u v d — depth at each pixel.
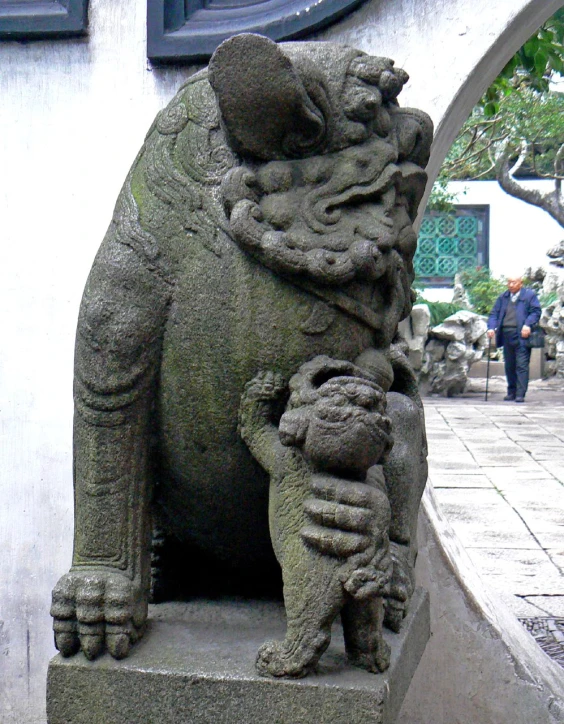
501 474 5.38
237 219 1.07
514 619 2.19
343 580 1.01
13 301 1.85
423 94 1.78
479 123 9.58
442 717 1.88
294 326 1.10
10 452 1.85
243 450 1.16
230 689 1.05
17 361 1.85
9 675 1.86
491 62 1.83
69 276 1.84
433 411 8.90
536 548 3.73
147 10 1.76
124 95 1.82
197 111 1.17
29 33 1.80
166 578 1.34
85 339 1.16
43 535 1.85
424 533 1.90
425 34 1.78
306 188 1.11
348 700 1.01
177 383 1.15
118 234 1.17
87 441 1.17
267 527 1.24
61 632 1.13
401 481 1.21
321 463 1.04
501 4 1.76
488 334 10.02
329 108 1.10
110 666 1.10
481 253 16.80
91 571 1.16
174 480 1.22
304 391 1.07
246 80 1.04
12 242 1.85
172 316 1.14
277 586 1.38
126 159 1.82
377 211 1.12
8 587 1.86
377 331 1.15
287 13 1.73
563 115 10.02
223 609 1.31
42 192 1.84
